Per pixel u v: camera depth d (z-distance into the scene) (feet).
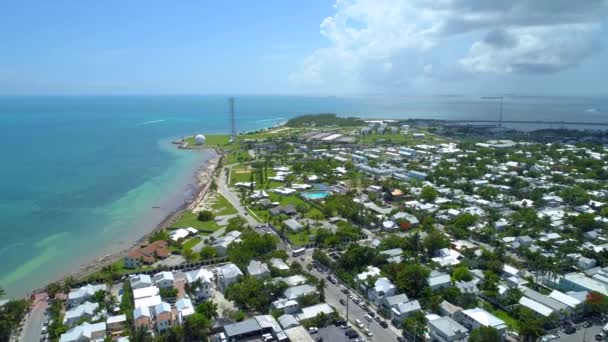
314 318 323.16
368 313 342.64
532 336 294.05
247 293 351.25
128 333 308.19
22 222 625.00
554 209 617.21
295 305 339.98
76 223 627.87
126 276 420.77
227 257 461.78
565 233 513.86
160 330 319.68
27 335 320.50
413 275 370.94
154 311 336.90
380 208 628.28
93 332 306.14
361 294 375.25
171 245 508.53
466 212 581.12
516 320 331.36
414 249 458.50
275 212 625.82
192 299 369.09
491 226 533.14
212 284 394.93
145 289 373.20
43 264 481.46
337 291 382.42
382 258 421.59
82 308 338.95
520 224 542.57
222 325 316.40
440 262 423.64
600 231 508.94
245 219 609.83
